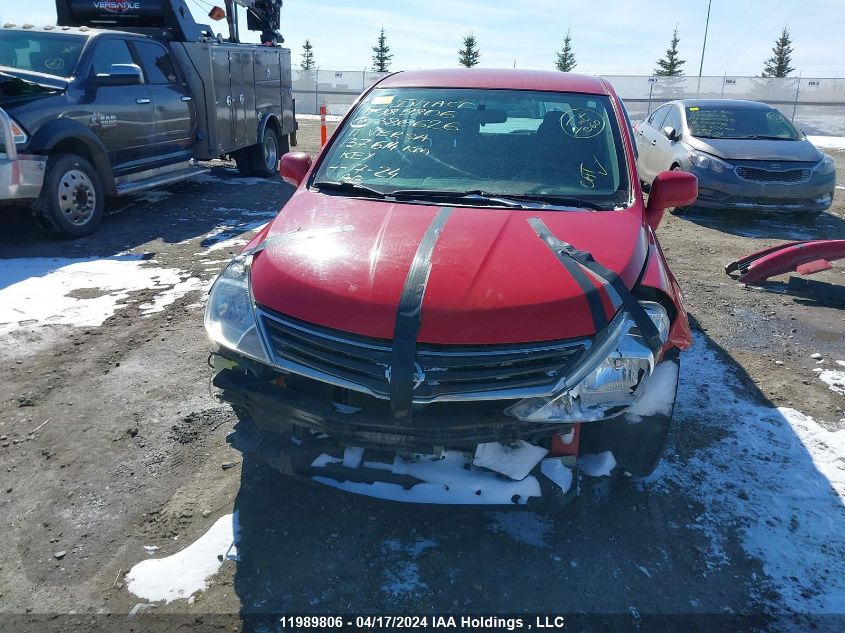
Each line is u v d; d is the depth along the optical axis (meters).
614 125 3.58
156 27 8.90
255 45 10.66
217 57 9.03
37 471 3.04
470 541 2.58
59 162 6.42
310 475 2.49
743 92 31.34
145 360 4.15
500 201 3.05
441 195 3.14
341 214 2.94
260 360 2.40
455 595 2.33
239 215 8.31
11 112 6.05
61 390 3.77
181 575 2.42
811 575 2.43
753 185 8.34
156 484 2.94
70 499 2.85
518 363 2.21
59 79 6.70
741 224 8.79
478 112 3.66
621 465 2.67
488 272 2.37
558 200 3.10
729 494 2.87
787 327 4.92
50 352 4.23
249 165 11.08
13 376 3.91
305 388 2.45
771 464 3.10
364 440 2.31
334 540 2.58
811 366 4.22
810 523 2.70
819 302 5.52
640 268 2.62
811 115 29.98
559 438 2.43
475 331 2.20
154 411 3.55
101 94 7.05
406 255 2.49
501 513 2.73
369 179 3.36
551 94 3.76
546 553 2.52
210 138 9.07
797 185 8.29
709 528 2.66
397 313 2.23
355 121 3.79
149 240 6.93
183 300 5.19
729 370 4.13
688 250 7.31
